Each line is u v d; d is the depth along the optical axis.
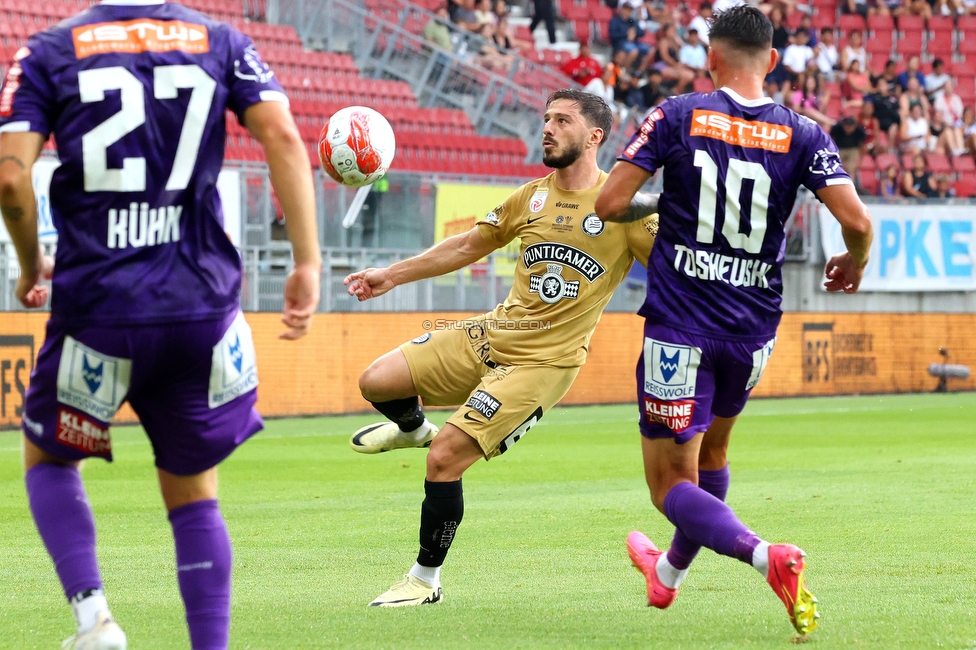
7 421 47.19
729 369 14.39
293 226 10.95
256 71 10.99
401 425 19.28
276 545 21.92
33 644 13.68
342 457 38.41
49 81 10.49
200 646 11.08
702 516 13.73
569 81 77.94
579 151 17.70
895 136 83.44
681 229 14.16
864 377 69.38
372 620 15.14
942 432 46.09
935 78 87.88
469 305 59.28
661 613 15.42
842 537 21.77
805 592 12.97
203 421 11.06
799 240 68.94
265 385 53.47
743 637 13.78
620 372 63.34
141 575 18.72
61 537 10.88
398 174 57.09
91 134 10.45
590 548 21.30
